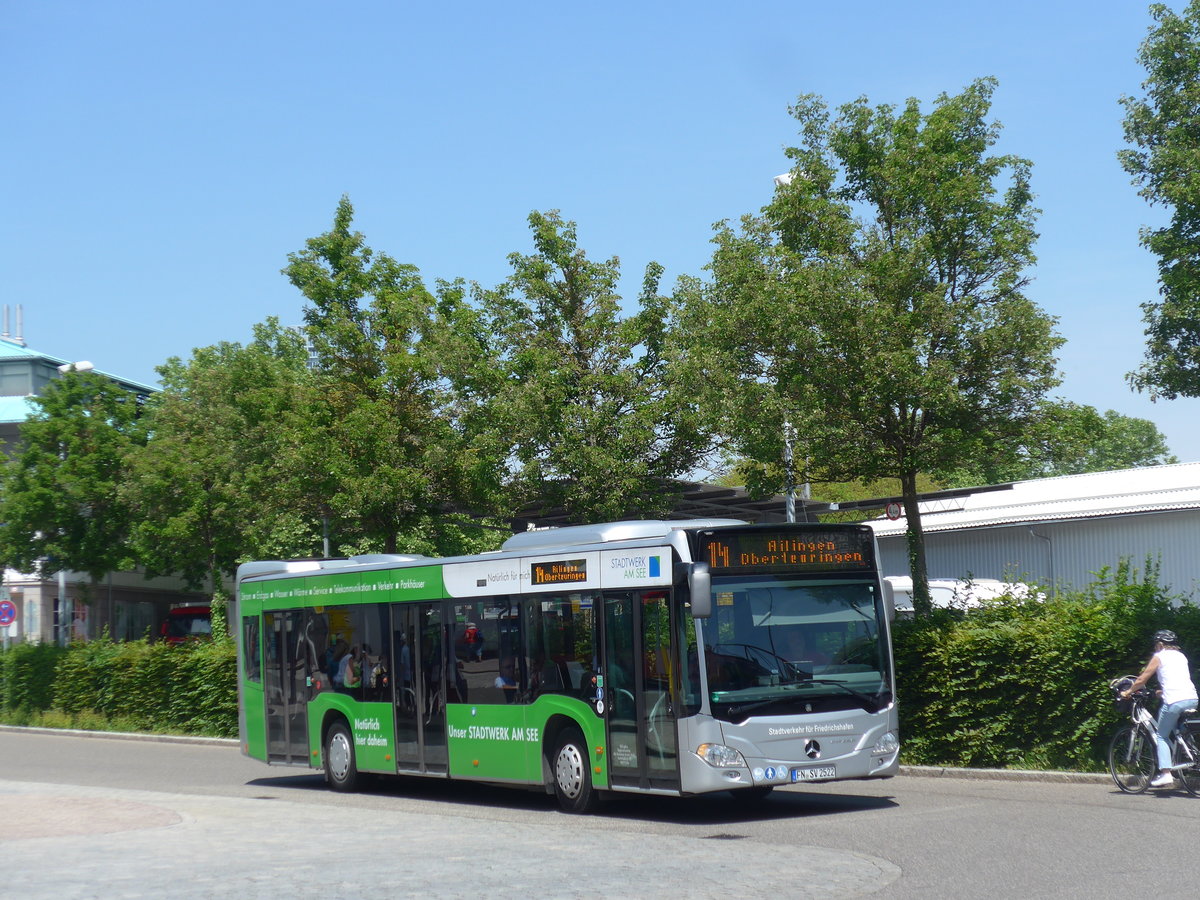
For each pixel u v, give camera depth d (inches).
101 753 1123.9
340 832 537.0
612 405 1018.7
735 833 527.5
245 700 868.0
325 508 1232.8
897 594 1146.7
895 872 406.3
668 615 564.1
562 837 508.1
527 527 1269.7
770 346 815.7
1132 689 588.4
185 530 1414.9
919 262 794.2
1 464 1535.4
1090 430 810.8
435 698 700.7
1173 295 637.9
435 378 1147.9
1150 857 420.8
